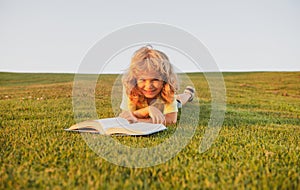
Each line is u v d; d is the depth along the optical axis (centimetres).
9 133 128
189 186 80
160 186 80
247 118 172
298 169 92
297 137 131
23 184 80
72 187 79
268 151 109
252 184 81
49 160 97
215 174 88
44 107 194
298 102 251
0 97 245
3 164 93
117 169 91
